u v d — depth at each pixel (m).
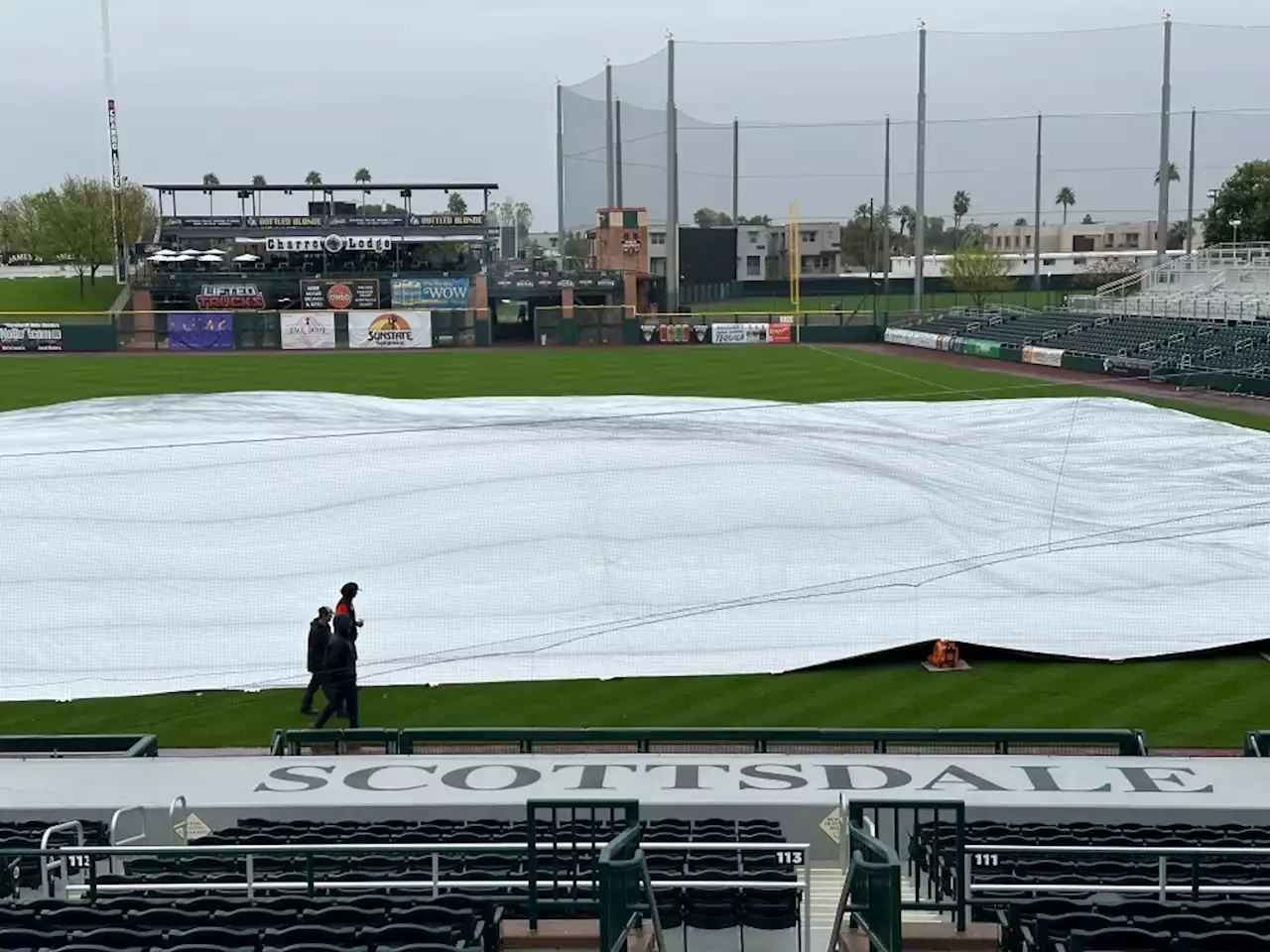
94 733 19.28
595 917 10.64
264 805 14.09
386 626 24.52
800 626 23.86
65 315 94.06
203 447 37.88
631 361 70.56
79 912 9.38
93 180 117.69
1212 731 18.64
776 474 34.41
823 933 10.54
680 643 23.22
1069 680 20.98
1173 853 10.35
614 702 20.38
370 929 8.55
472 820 14.02
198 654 23.00
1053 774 14.79
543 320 85.19
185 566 27.77
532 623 24.48
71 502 32.06
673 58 93.75
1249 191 99.75
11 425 42.56
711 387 56.16
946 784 14.44
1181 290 75.88
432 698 20.73
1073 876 10.80
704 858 11.35
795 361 69.38
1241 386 51.62
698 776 14.79
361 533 29.95
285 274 89.31
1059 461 36.47
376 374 63.50
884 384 56.50
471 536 29.69
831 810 13.80
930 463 35.94
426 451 37.44
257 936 8.45
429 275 87.69
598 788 14.45
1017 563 27.17
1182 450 37.97
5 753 16.77
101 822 13.16
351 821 14.02
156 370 66.19
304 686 21.44
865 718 19.41
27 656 22.86
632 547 28.80
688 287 116.44
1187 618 23.77
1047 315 76.19
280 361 71.69
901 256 140.50
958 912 10.39
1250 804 13.84
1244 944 8.12
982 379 58.44
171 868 12.16
